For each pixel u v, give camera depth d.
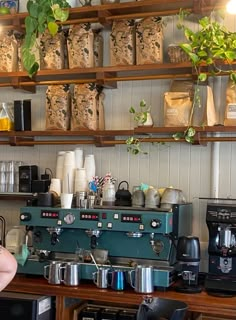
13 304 2.74
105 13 3.27
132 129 3.40
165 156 3.39
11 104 3.64
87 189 3.34
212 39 2.89
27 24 3.13
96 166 3.55
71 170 3.39
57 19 3.12
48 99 3.45
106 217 2.91
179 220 2.97
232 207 2.84
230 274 2.79
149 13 3.27
